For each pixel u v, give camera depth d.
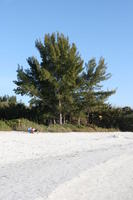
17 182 11.09
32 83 39.06
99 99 40.97
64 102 39.31
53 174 12.54
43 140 24.23
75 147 21.05
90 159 16.38
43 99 38.81
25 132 31.33
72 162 15.21
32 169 13.25
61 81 38.41
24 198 9.30
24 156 16.33
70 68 38.75
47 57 39.34
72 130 38.16
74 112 40.38
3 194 9.62
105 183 11.92
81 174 12.84
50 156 16.73
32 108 41.50
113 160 16.50
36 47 39.81
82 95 39.97
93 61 41.00
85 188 11.09
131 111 47.78
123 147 22.30
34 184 10.93
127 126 45.53
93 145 22.81
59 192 10.25
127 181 12.41
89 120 45.31
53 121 40.38
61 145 21.70
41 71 37.62
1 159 15.18
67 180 11.74
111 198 10.27
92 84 40.22
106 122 45.47
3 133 29.02
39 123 39.75
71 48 39.59
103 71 41.19
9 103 42.97
